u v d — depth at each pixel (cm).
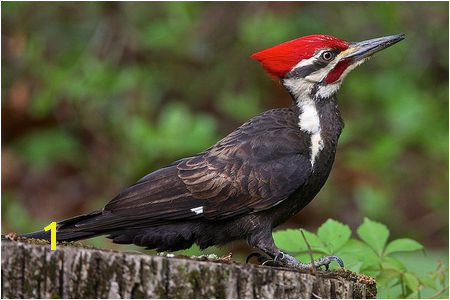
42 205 1445
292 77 855
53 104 1439
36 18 1480
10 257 623
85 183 1463
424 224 1447
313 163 827
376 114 1518
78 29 1482
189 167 811
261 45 1488
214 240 818
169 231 806
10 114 1471
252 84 1523
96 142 1477
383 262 812
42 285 625
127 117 1447
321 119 845
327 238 818
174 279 638
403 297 826
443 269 853
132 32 1478
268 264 818
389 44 869
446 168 1493
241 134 828
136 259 634
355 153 1458
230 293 648
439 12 1524
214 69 1513
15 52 1475
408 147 1520
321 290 686
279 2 1515
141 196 800
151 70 1491
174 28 1461
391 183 1460
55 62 1466
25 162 1486
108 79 1399
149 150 1323
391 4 1455
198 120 1331
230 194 802
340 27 1502
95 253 631
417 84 1524
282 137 822
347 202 1429
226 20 1517
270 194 805
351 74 1523
